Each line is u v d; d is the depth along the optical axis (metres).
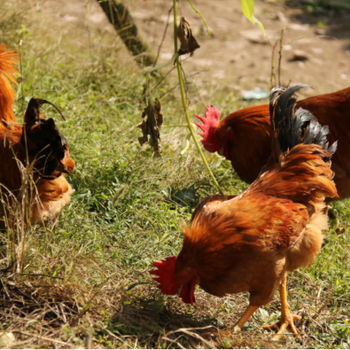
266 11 15.45
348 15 15.76
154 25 13.02
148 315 4.41
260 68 12.15
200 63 11.84
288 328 4.62
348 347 4.42
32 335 3.77
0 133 4.66
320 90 11.33
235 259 4.06
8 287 4.20
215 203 4.36
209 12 14.95
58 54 9.28
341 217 6.63
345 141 5.78
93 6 12.95
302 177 4.57
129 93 8.90
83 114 7.61
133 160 6.59
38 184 4.59
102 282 4.52
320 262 5.48
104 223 5.56
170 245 5.48
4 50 4.96
